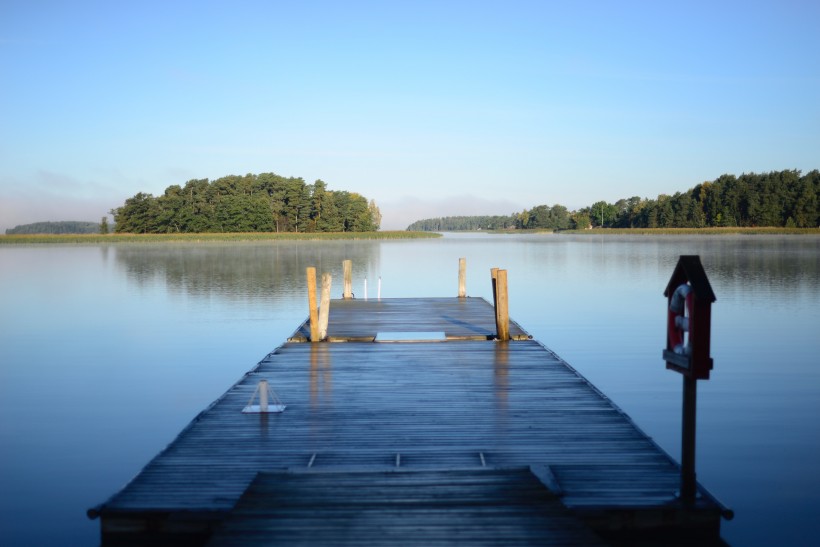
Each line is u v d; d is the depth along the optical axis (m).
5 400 10.49
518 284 28.42
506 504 5.11
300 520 4.83
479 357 11.23
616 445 6.63
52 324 18.41
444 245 73.50
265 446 6.62
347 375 9.87
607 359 13.34
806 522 6.09
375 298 21.44
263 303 22.52
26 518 6.27
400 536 4.59
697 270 5.41
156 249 63.72
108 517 5.15
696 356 5.28
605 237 97.75
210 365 13.20
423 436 6.93
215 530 4.78
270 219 92.75
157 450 8.12
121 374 12.38
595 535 4.61
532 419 7.55
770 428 8.70
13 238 78.06
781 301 21.61
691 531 5.21
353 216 103.25
